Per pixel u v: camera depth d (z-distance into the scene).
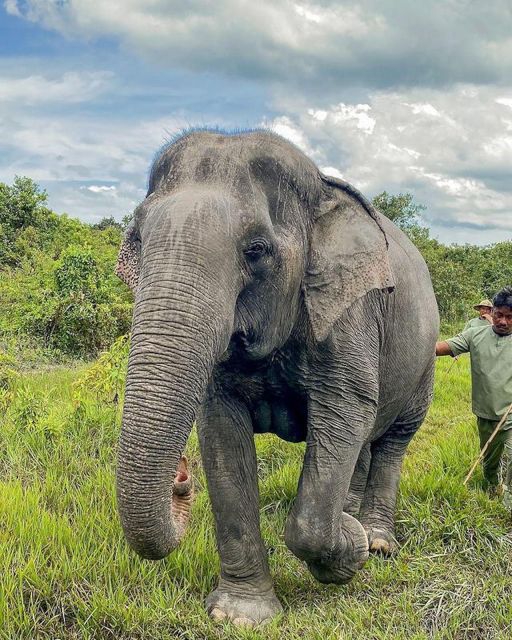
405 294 4.77
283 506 5.65
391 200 30.36
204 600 4.11
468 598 4.20
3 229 25.17
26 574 3.98
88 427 6.72
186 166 3.35
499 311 5.98
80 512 5.02
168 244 2.97
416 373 5.08
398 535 5.26
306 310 3.73
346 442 3.95
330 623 3.88
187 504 3.28
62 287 14.34
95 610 3.75
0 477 5.69
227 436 4.09
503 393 5.96
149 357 2.79
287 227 3.51
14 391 8.06
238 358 3.74
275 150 3.53
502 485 5.61
